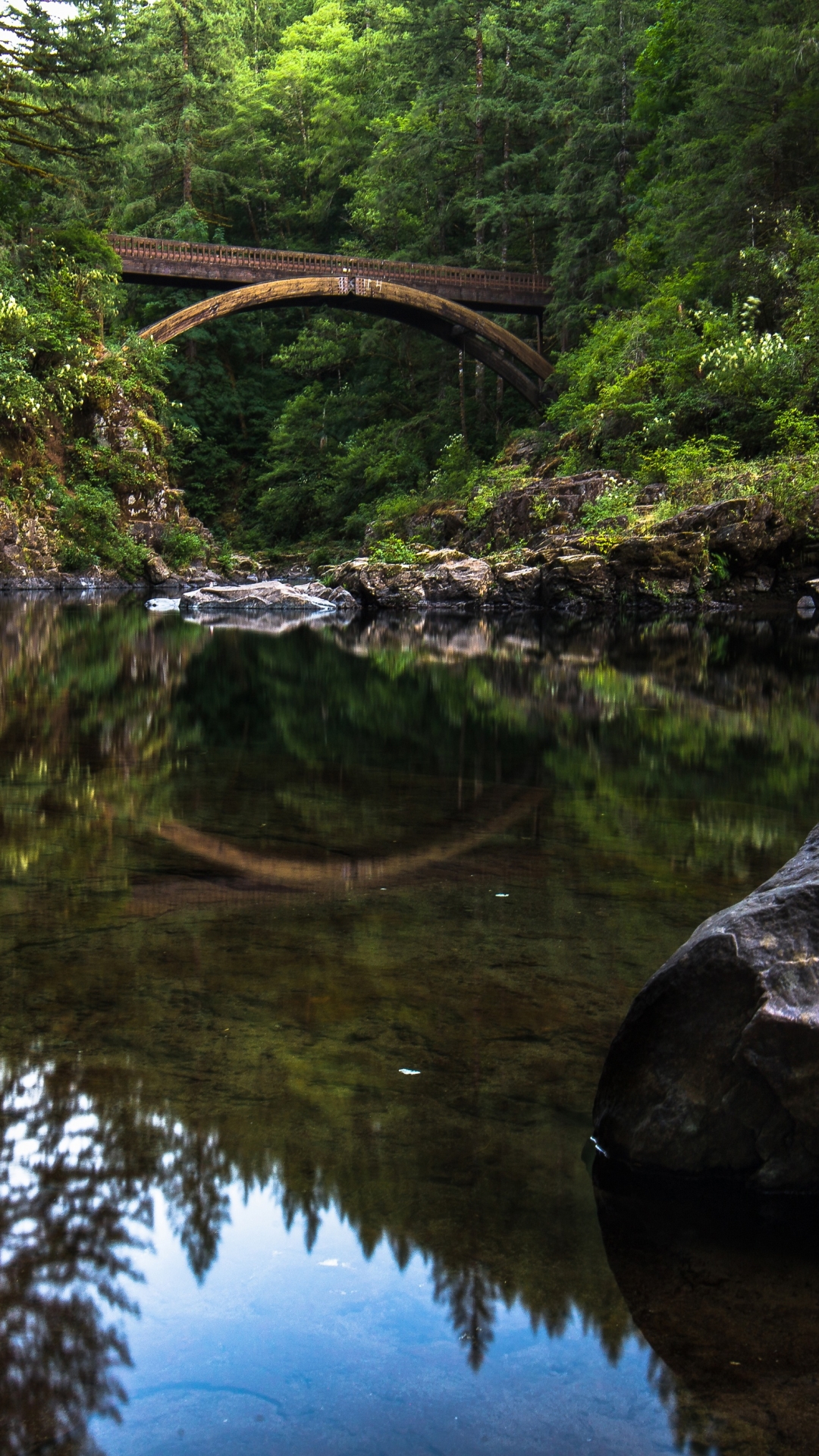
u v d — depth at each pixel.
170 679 10.72
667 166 35.53
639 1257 1.66
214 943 2.94
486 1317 1.49
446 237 47.97
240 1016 2.45
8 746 6.43
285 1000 2.54
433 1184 1.81
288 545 46.22
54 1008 2.47
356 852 3.97
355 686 10.32
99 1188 1.76
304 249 57.69
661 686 10.27
